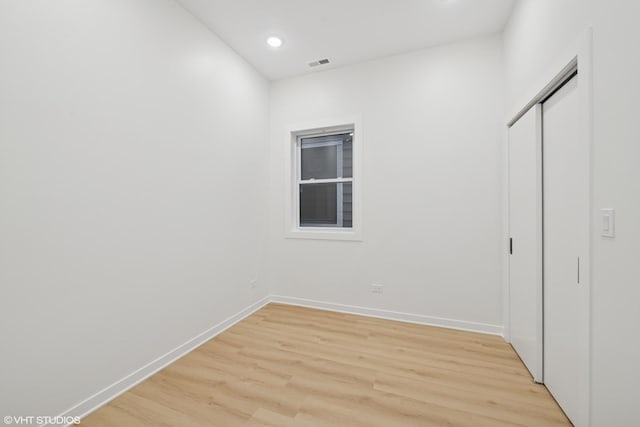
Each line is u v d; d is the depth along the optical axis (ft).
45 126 4.42
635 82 3.07
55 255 4.57
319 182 10.93
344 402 5.24
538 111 5.73
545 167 5.58
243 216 9.53
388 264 9.39
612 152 3.43
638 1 3.01
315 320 9.27
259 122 10.38
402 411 5.00
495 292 8.16
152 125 6.26
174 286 6.87
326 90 10.21
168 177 6.68
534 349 5.90
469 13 7.30
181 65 7.04
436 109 8.74
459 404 5.17
